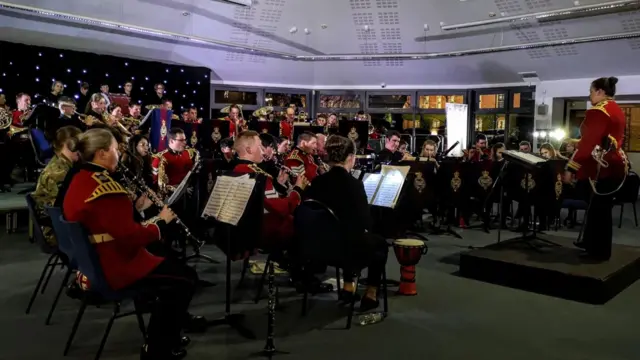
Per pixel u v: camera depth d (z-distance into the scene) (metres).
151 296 2.40
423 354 2.71
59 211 2.37
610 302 3.63
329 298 3.65
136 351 2.69
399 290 3.81
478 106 12.01
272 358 2.63
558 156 6.93
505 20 9.09
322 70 12.09
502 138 10.94
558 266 3.91
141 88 10.41
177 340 2.55
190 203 4.18
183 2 9.05
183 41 10.08
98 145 2.28
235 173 3.05
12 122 7.01
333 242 2.85
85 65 9.60
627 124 10.58
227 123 6.87
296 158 4.44
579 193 6.55
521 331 3.06
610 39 8.95
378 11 10.12
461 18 9.65
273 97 12.46
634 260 4.15
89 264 2.23
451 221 6.78
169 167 4.74
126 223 2.22
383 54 11.12
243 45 10.52
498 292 3.86
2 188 6.66
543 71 10.59
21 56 8.89
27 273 4.13
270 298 2.74
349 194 2.88
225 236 3.18
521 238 4.98
